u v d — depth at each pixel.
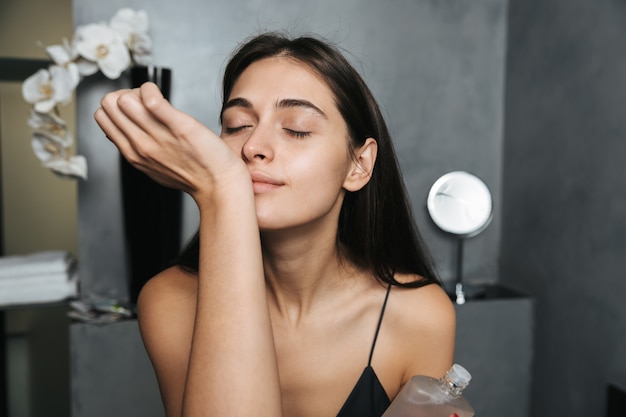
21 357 2.35
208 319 0.65
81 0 1.99
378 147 0.98
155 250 1.91
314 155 0.78
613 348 1.73
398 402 0.71
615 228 1.72
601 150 1.77
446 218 2.04
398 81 2.23
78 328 1.80
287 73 0.80
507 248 2.30
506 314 2.08
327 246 0.92
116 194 2.06
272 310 0.97
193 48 2.07
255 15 2.10
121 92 0.64
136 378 1.84
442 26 2.25
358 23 2.18
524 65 2.17
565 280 1.95
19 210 2.40
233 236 0.66
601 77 1.77
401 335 1.01
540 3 2.07
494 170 2.33
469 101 2.29
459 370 0.70
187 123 0.63
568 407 1.94
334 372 0.97
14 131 2.36
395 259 1.06
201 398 0.63
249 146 0.76
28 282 1.86
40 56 2.43
